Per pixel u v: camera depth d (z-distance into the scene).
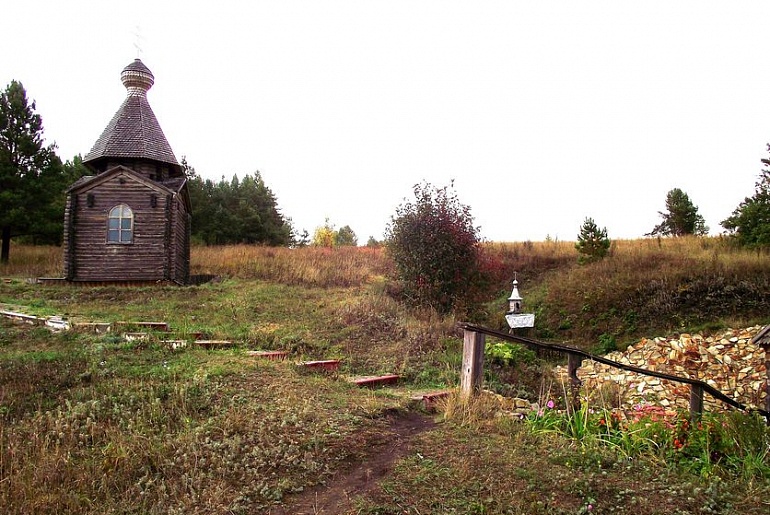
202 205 43.81
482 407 6.66
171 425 5.84
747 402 12.27
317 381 7.77
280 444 5.23
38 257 26.23
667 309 16.28
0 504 4.21
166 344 9.27
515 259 23.89
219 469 4.76
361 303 14.37
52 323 10.83
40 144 26.17
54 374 7.34
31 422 5.87
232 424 5.70
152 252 19.33
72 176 37.47
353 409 6.46
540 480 4.52
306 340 11.12
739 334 14.32
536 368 11.55
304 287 18.23
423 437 5.69
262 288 17.48
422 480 4.56
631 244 24.22
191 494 4.42
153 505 4.27
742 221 18.91
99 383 7.03
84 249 18.97
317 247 29.78
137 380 7.20
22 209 24.30
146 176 20.22
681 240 23.72
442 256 15.59
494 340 12.88
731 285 16.42
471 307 16.09
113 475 4.75
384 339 11.91
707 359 13.88
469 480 4.55
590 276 19.36
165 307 14.23
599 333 16.61
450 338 12.22
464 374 7.19
